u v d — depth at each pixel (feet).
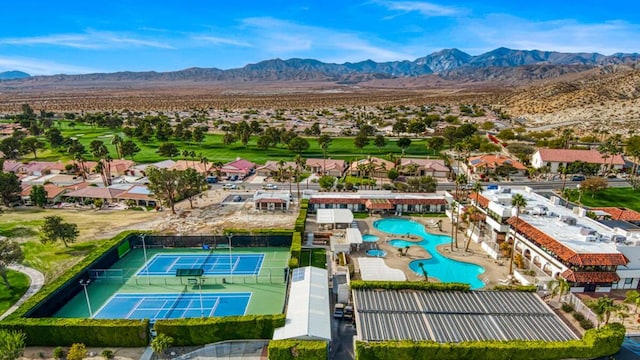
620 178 410.11
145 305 185.88
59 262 222.48
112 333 152.87
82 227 277.85
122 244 241.55
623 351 146.72
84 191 345.72
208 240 255.09
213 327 154.20
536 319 158.51
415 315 159.33
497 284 200.95
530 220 234.17
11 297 186.60
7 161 458.50
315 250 245.45
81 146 497.46
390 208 305.73
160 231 271.90
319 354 138.92
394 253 239.91
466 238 264.52
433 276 212.23
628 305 178.19
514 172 436.76
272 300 190.19
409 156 514.68
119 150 503.20
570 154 440.04
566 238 207.41
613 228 228.84
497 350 136.87
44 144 557.33
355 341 143.64
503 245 233.96
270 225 285.23
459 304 168.04
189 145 602.03
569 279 183.73
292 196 357.41
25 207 328.70
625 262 184.24
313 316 158.81
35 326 152.56
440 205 315.58
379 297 172.45
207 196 362.12
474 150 532.32
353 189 370.73
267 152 550.36
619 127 647.56
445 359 137.59
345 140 638.94
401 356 138.00
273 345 140.46
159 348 142.82
